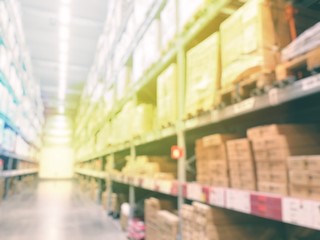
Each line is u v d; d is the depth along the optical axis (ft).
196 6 7.30
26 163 39.78
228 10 7.18
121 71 16.31
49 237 13.19
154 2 10.83
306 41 3.99
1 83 17.87
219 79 6.41
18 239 12.89
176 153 7.91
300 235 7.25
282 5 5.46
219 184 6.25
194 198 7.09
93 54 41.65
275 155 4.67
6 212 20.29
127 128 13.93
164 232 8.74
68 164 68.64
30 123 37.91
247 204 5.05
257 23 5.17
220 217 6.48
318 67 3.93
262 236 6.79
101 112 23.32
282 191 4.45
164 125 9.14
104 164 25.98
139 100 14.93
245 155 5.46
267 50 5.02
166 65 10.16
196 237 6.82
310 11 6.03
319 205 3.59
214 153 6.56
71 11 32.09
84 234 13.73
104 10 32.09
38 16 32.68
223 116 6.01
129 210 13.66
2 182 25.30
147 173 11.16
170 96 8.77
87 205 24.12
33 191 37.42
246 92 5.43
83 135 41.65
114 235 13.53
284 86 4.41
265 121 8.07
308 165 3.97
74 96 61.21
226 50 6.05
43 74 49.01
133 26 13.85
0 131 18.69
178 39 8.61
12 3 19.92
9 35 19.26
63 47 39.50
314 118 7.02
